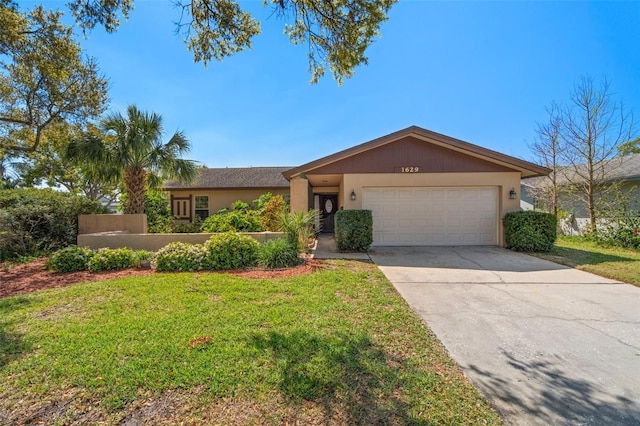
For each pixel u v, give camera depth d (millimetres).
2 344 3168
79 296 4789
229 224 10430
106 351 2982
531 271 6852
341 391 2400
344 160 10422
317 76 5531
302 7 4719
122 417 2121
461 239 10578
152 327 3547
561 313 4277
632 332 3646
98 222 10492
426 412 2193
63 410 2195
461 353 3109
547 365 2896
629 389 2529
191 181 11945
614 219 10938
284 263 7004
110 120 10156
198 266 6789
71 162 10297
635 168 12930
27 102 9711
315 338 3281
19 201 9312
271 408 2209
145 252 7766
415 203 10586
